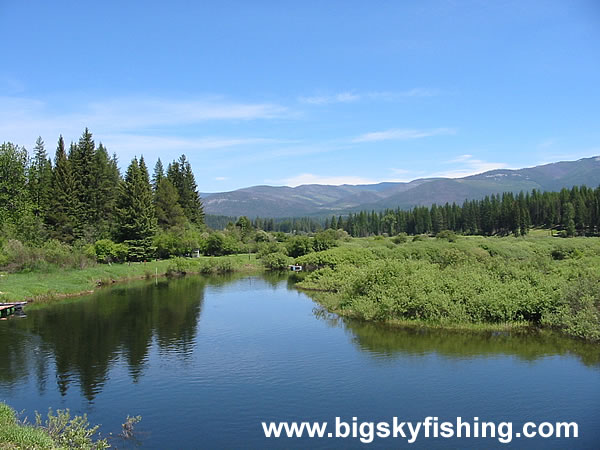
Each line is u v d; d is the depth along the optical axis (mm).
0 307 36906
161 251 83375
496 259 44750
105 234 76250
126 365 24031
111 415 18109
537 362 22969
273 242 98188
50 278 51969
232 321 34281
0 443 12547
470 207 144500
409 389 19969
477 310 30016
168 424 17234
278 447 15352
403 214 171750
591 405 18094
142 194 77375
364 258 64875
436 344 26453
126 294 49156
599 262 44531
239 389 20453
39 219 66812
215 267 76250
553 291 30531
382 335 28766
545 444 15344
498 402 18500
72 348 27250
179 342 28359
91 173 79688
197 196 111688
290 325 32562
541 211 129625
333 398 19250
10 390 20734
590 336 26031
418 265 38156
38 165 78688
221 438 16109
